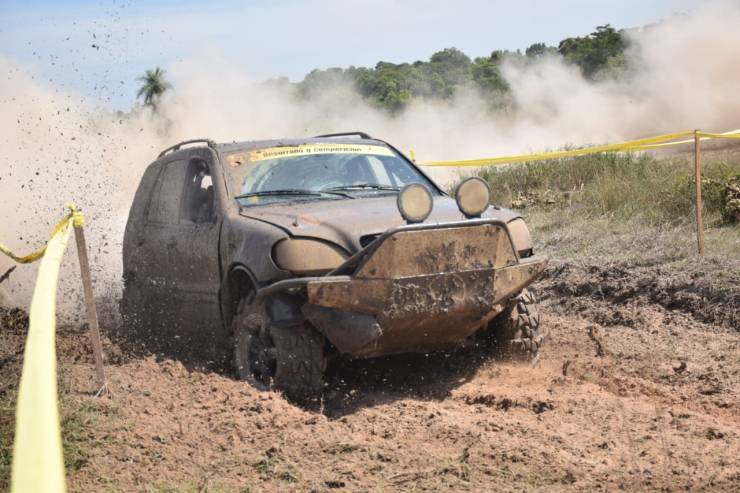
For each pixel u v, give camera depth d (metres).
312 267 6.34
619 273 10.68
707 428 5.66
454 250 6.28
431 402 6.51
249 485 4.71
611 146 11.92
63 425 5.52
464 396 6.71
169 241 8.20
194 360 7.92
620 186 15.14
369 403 6.63
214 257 7.36
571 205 15.64
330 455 5.19
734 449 5.26
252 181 7.62
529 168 18.23
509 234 6.50
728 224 12.36
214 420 5.82
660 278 10.08
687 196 13.30
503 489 4.59
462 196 6.52
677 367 7.54
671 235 11.98
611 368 7.64
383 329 6.33
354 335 6.21
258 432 5.60
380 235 6.12
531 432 5.62
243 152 7.91
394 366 7.68
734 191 12.74
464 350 7.82
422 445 5.36
